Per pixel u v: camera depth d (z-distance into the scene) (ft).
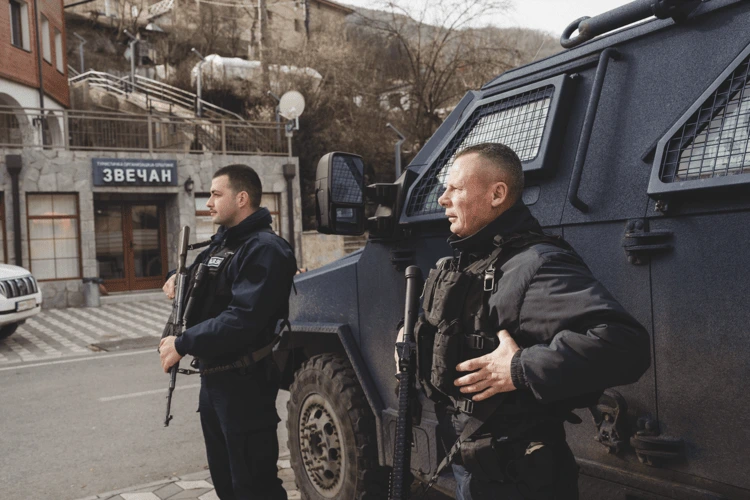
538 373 4.70
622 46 7.04
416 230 9.00
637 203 6.29
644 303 6.21
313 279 10.96
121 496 12.03
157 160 50.88
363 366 9.91
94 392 21.31
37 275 47.24
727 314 5.58
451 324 5.33
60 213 47.98
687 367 5.86
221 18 104.94
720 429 5.63
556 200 7.13
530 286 5.01
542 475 5.07
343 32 87.71
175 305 9.23
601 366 4.59
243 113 79.77
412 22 76.79
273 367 9.14
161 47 100.99
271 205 57.36
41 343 32.50
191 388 21.49
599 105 6.99
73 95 75.61
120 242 52.75
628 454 6.34
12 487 13.10
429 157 9.41
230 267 8.87
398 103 80.84
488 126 8.48
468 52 74.84
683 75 6.33
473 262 5.62
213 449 9.45
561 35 7.76
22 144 47.91
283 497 9.25
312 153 73.26
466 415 5.69
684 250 5.90
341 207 8.92
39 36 62.28
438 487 8.57
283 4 112.98
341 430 10.08
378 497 9.86
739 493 5.49
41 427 17.34
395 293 9.36
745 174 5.34
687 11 6.35
